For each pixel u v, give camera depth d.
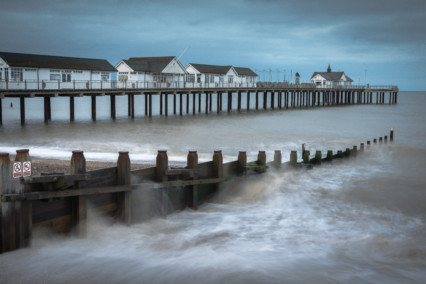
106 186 9.21
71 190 8.34
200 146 27.83
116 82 49.03
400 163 21.92
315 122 51.22
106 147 25.44
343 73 101.69
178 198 11.31
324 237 9.96
